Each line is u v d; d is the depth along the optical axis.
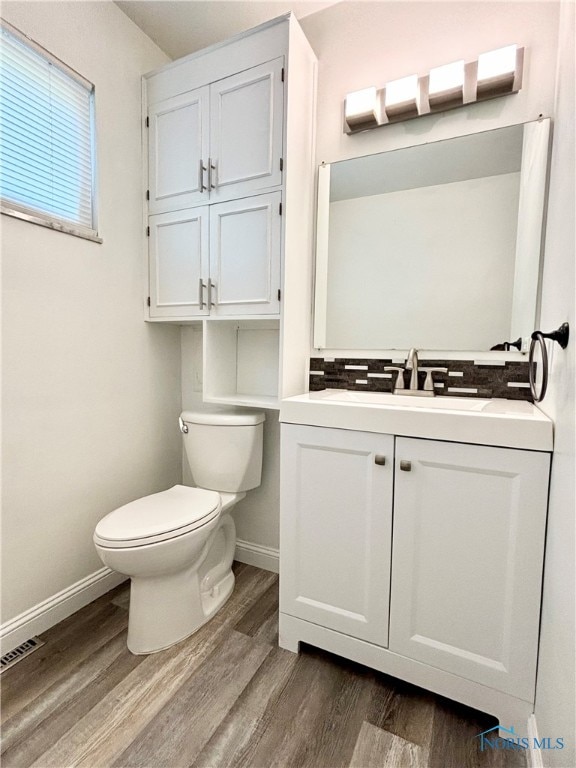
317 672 1.30
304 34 1.65
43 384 1.46
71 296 1.54
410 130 1.55
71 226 1.54
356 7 1.60
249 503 1.98
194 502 1.54
